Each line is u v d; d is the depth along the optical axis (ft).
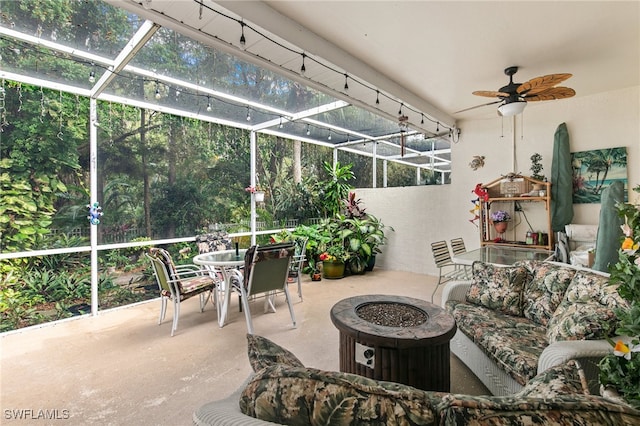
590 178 13.33
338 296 13.85
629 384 3.87
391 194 19.69
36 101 10.71
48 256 11.03
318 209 21.25
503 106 10.00
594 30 8.24
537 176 14.37
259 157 18.04
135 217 13.11
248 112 14.46
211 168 15.70
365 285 15.70
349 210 19.86
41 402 6.49
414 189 18.69
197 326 10.57
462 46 9.05
